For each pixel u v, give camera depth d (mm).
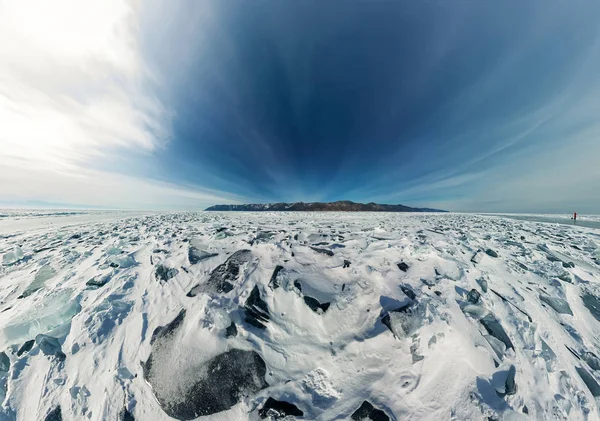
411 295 3057
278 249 4523
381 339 2549
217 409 2227
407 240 5309
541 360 2451
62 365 2502
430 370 2287
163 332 2799
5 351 2533
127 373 2445
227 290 3309
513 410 2051
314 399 2252
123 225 9695
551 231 9219
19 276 4180
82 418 2166
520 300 3252
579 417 2088
